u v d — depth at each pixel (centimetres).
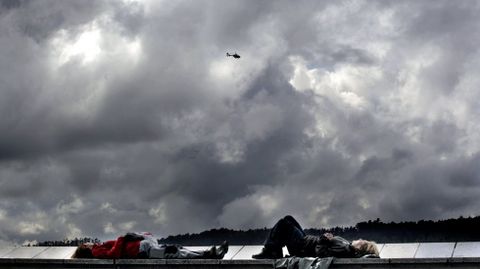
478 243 2022
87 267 2175
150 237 2184
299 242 2056
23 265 2253
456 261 1875
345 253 1994
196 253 2114
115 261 2141
